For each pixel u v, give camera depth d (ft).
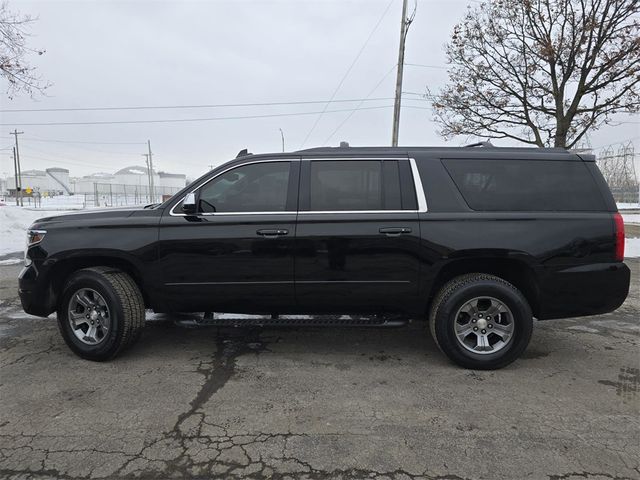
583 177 13.52
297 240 13.29
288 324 13.85
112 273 13.69
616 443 9.45
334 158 13.76
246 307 13.94
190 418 10.39
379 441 9.51
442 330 13.14
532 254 12.93
